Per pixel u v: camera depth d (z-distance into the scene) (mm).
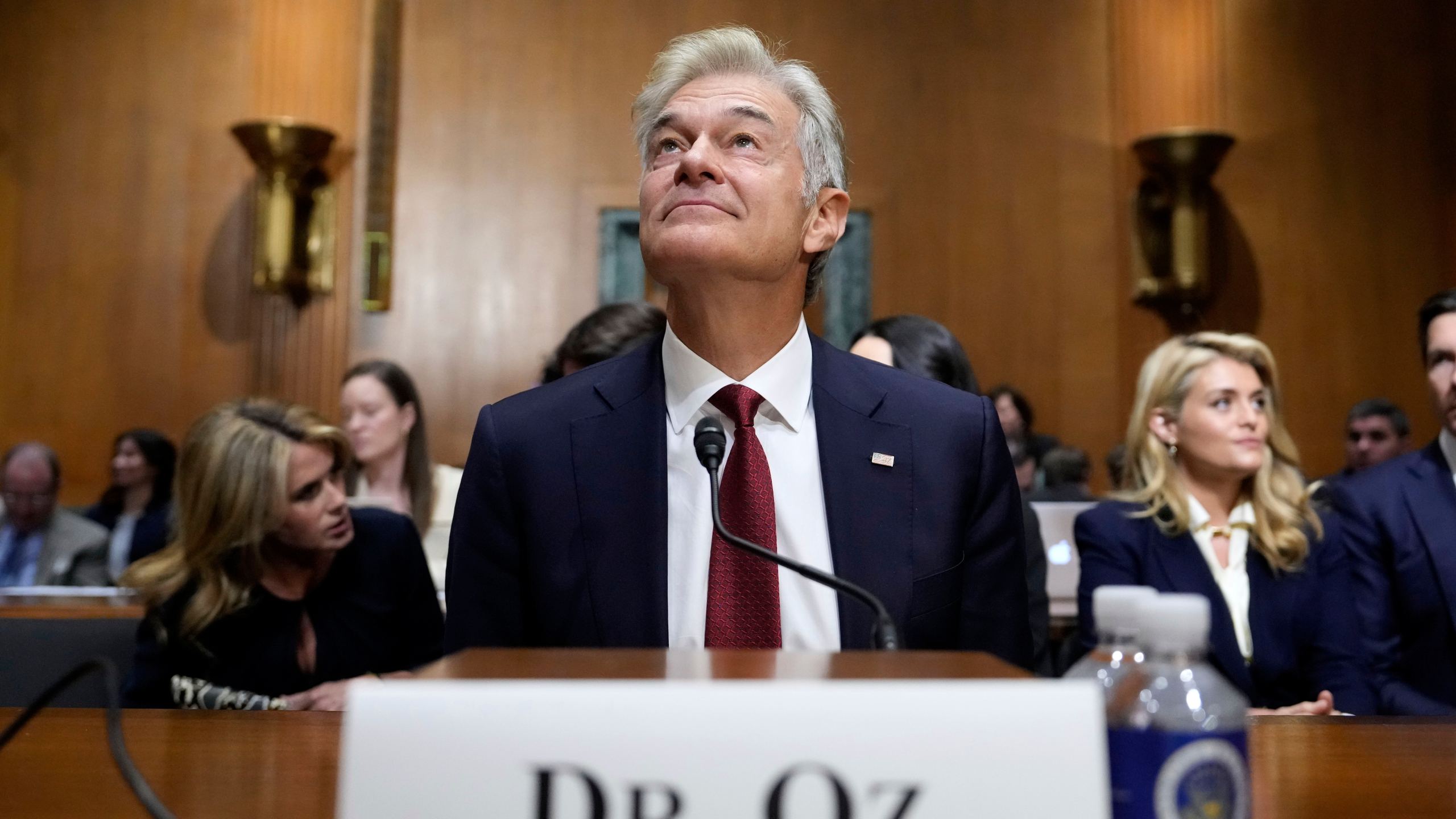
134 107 7887
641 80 7918
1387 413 5723
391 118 7820
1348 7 7719
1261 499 2648
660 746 643
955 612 1478
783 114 1492
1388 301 7562
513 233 7840
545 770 641
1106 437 7656
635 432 1514
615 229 7828
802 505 1481
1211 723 735
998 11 7887
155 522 5602
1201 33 7383
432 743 642
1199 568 2615
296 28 7539
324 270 7672
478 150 7883
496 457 1526
